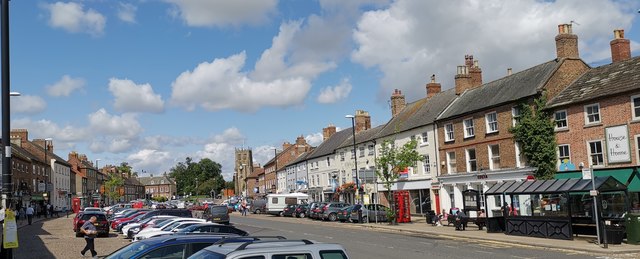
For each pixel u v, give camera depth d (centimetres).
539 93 3444
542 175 3369
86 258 2148
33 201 7288
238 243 865
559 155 3353
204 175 18538
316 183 7338
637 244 2216
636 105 2928
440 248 2302
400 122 5269
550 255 1994
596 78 3350
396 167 4166
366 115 6681
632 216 2244
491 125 3912
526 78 3791
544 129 3378
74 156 10831
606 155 3056
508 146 3694
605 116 3077
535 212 2780
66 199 9606
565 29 3606
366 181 4250
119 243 2867
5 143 1333
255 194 11069
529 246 2347
